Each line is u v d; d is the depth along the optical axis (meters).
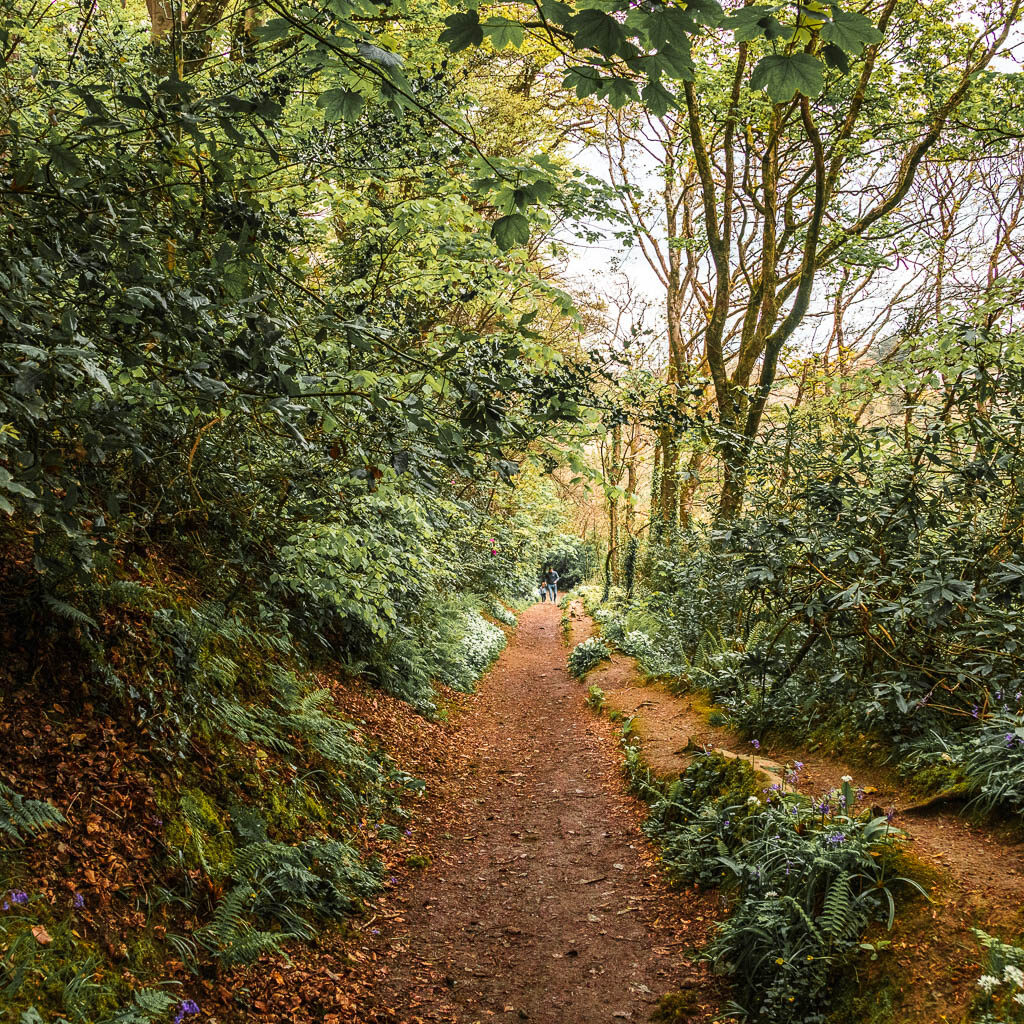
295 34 2.87
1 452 2.64
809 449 6.82
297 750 5.56
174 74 2.54
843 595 5.39
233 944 3.44
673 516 16.17
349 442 4.27
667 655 11.16
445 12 5.98
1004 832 3.92
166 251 3.01
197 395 3.03
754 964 3.75
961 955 3.14
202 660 4.99
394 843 5.77
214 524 5.18
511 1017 3.76
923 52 10.64
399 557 7.82
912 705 5.15
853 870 3.80
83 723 3.76
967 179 15.05
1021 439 5.54
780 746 6.18
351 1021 3.54
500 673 15.18
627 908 4.90
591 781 7.78
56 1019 2.48
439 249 6.08
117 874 3.27
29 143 2.83
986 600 5.20
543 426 3.72
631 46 1.78
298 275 3.67
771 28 1.68
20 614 3.77
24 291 2.49
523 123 10.35
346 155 4.26
